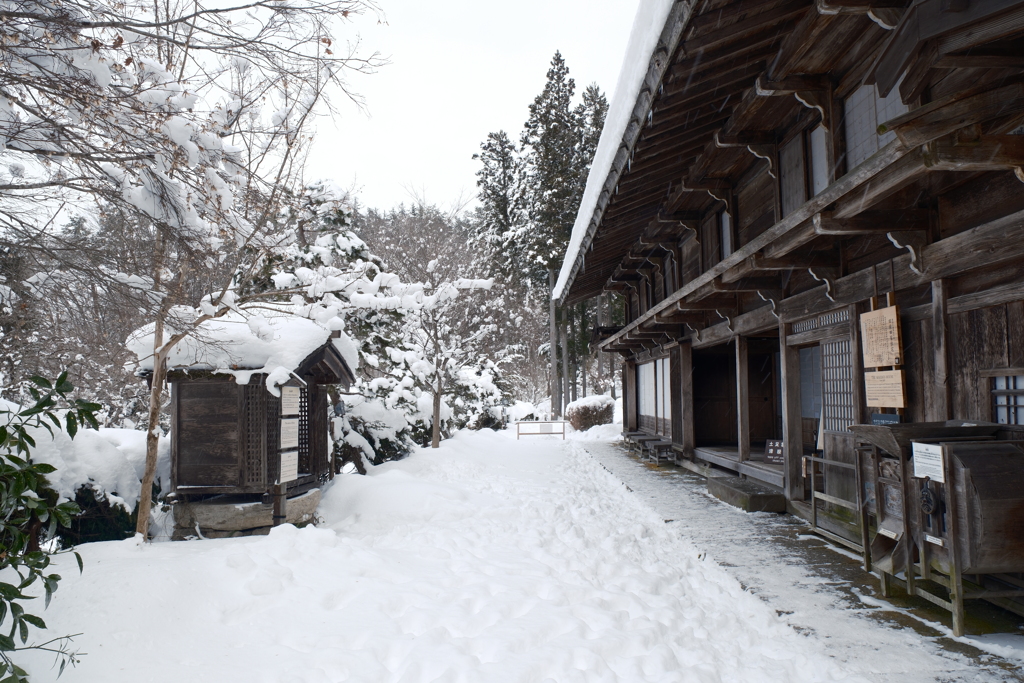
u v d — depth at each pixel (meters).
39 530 4.87
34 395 2.95
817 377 9.55
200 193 3.94
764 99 5.79
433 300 8.65
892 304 4.73
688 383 11.41
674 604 4.20
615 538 6.01
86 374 6.45
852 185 3.55
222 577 4.25
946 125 2.96
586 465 12.60
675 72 4.70
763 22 4.37
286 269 7.77
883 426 3.96
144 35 3.38
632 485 9.45
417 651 3.28
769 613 3.90
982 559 3.29
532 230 27.39
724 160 7.51
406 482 7.89
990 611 3.80
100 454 5.75
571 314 29.00
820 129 5.80
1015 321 3.60
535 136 27.83
